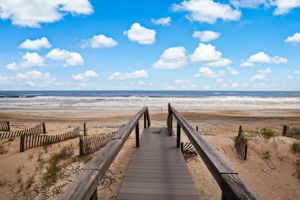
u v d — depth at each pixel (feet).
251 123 50.70
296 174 15.07
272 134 28.30
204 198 11.84
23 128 41.39
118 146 6.61
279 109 93.35
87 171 4.48
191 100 158.61
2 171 15.58
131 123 10.62
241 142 21.45
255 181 14.83
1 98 174.50
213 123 50.88
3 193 12.46
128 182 9.66
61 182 13.43
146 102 136.67
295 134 27.27
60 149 21.83
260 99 178.50
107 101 145.07
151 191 8.80
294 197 12.60
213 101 148.87
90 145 21.61
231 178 4.09
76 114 73.05
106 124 49.88
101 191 12.03
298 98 200.54
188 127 9.24
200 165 16.90
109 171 14.97
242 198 3.41
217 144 24.79
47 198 11.62
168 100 157.28
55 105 113.09
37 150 21.72
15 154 20.16
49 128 42.86
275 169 16.29
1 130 37.42
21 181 13.88
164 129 23.52
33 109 91.56
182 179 9.99
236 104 124.47
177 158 13.10
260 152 20.08
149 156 13.50
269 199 12.51
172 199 8.18
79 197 3.47
